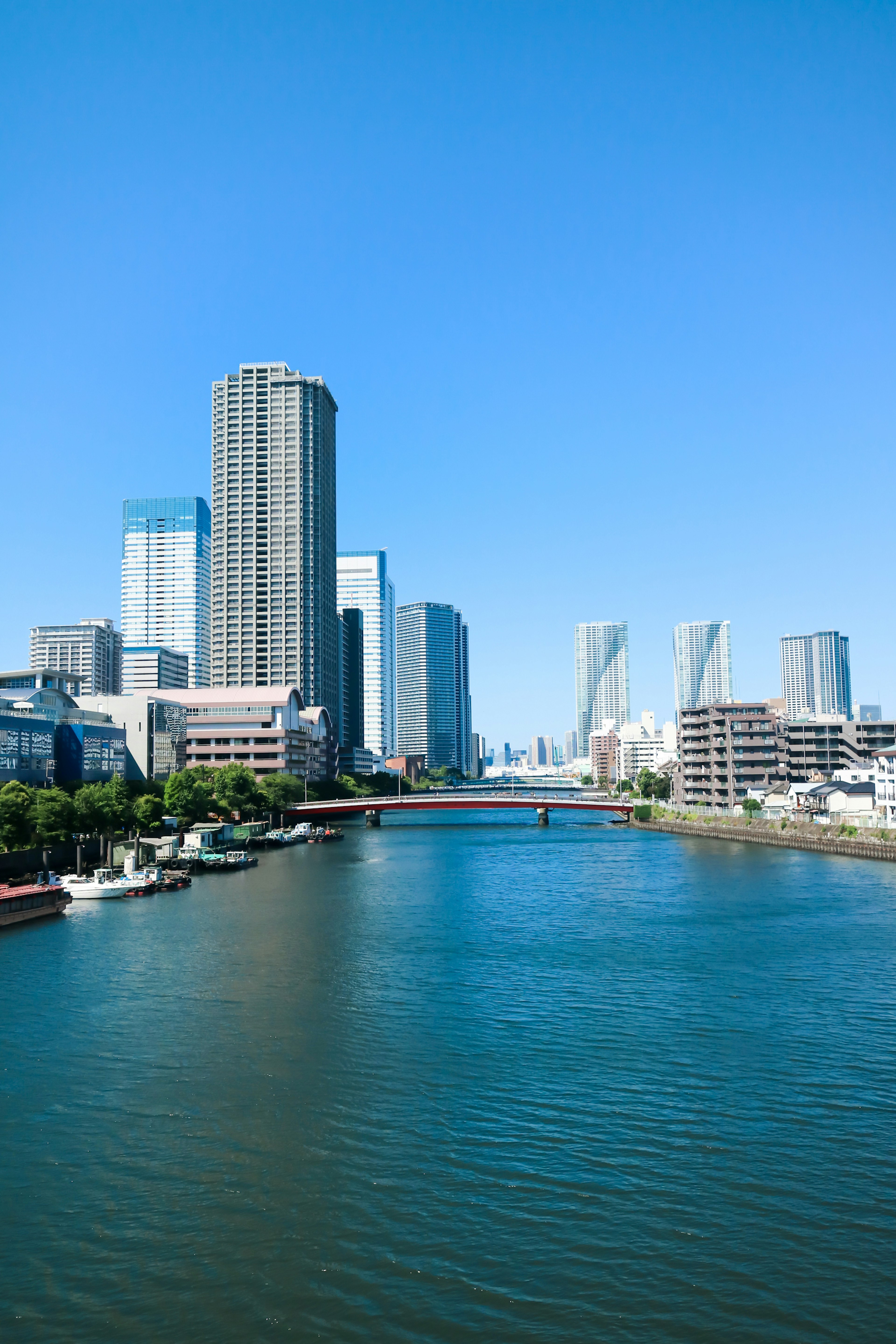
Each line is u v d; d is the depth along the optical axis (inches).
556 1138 1678.2
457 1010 2485.2
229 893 4830.2
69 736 6860.2
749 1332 1159.0
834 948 3225.9
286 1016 2436.0
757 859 6186.0
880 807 7440.9
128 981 2832.2
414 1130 1713.8
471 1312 1201.4
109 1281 1273.4
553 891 4835.1
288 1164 1589.6
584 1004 2529.5
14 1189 1517.0
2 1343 1152.8
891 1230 1374.3
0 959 3174.2
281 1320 1192.2
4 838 4746.6
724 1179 1525.6
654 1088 1908.2
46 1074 2018.9
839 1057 2084.2
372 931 3681.1
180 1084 1951.3
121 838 6127.0
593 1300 1221.7
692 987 2709.2
